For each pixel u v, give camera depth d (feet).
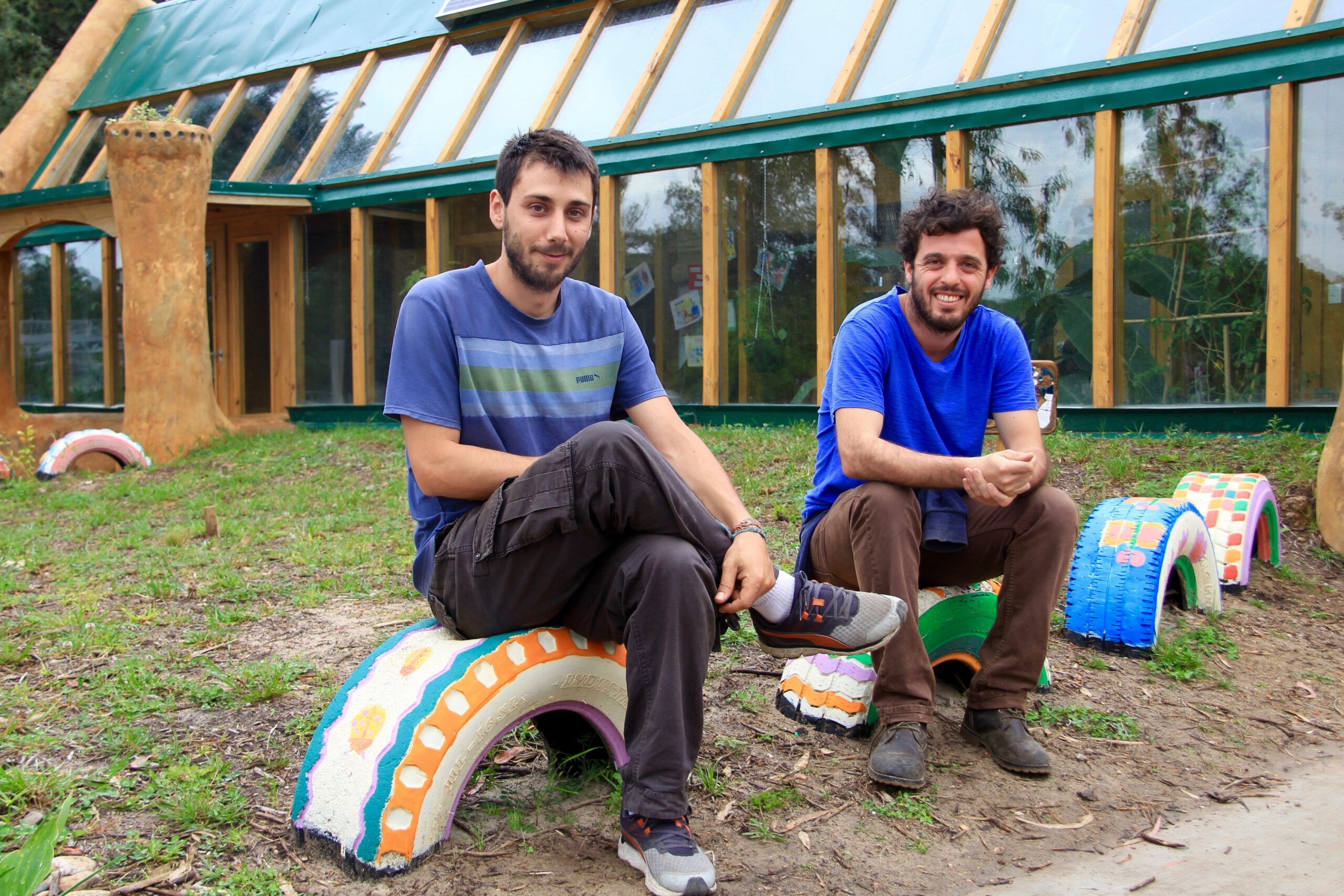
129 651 13.47
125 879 7.87
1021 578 10.47
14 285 54.34
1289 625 15.90
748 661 13.15
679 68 35.58
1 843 8.27
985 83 28.37
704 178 32.58
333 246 41.55
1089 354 27.78
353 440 34.27
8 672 12.65
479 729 8.39
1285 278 25.04
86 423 40.63
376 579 17.52
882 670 10.16
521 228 8.66
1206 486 18.42
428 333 8.74
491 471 8.57
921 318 10.85
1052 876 8.50
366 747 8.26
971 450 11.34
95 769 9.76
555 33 40.01
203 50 51.39
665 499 7.85
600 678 8.96
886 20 32.24
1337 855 8.86
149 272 35.17
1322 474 20.01
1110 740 11.38
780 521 20.76
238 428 38.34
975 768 10.47
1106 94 26.84
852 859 8.66
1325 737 11.78
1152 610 13.88
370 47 44.29
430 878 8.02
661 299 33.91
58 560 19.51
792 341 31.76
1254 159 25.50
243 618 14.99
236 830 8.60
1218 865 8.70
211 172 37.70
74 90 54.80
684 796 7.87
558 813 9.17
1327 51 24.18
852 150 30.60
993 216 10.59
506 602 8.38
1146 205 26.96
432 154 39.27
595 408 9.45
